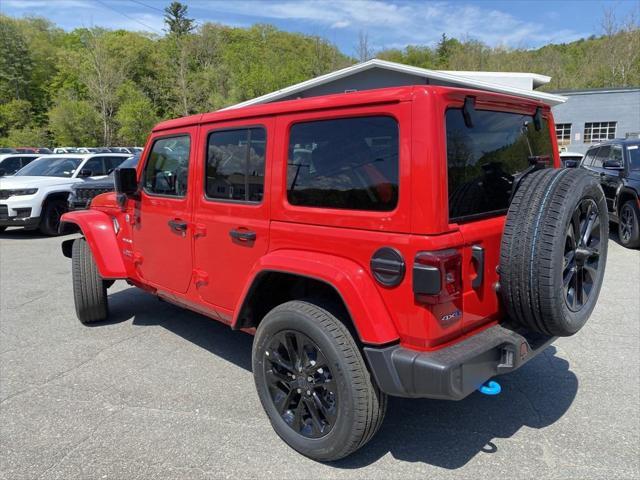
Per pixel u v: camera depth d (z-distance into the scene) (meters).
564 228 2.47
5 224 10.91
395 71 18.03
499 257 2.67
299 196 2.88
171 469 2.84
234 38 77.12
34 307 5.92
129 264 4.59
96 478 2.77
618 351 4.32
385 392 2.53
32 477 2.79
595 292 2.96
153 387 3.84
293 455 2.95
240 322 3.24
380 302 2.53
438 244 2.34
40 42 81.62
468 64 54.19
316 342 2.68
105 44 65.38
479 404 3.51
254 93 65.69
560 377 3.87
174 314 5.56
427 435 3.14
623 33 46.44
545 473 2.74
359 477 2.74
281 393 3.00
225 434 3.18
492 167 2.86
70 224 5.19
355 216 2.59
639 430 3.14
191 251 3.72
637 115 29.97
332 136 2.70
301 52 75.94
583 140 31.27
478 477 2.72
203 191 3.54
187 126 3.66
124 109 59.19
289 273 2.79
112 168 12.62
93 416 3.42
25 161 16.09
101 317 5.23
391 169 2.46
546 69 50.16
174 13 77.88
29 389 3.83
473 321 2.63
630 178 8.48
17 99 72.62
